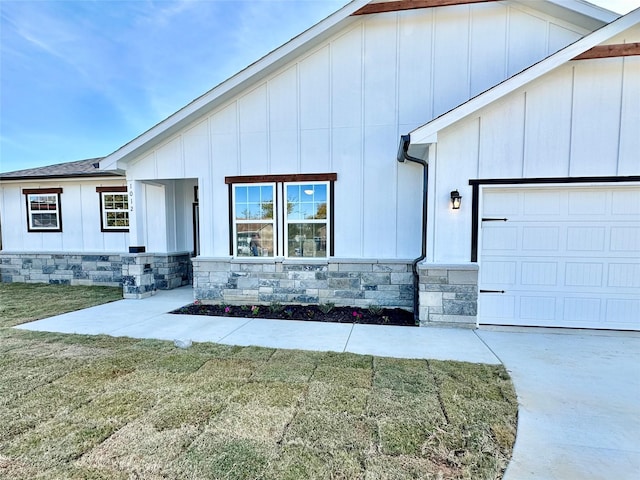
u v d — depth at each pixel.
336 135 6.80
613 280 5.23
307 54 6.81
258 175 7.17
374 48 6.56
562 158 5.19
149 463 2.29
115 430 2.66
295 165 7.00
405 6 6.25
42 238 10.40
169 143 7.57
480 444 2.49
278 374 3.69
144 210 8.88
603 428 2.71
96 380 3.54
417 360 4.11
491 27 6.18
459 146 5.46
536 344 4.72
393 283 6.65
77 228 10.16
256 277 7.18
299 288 7.01
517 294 5.52
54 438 2.55
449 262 5.59
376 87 6.61
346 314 6.34
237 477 2.15
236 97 7.18
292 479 2.13
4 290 9.16
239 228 7.37
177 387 3.39
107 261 9.91
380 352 4.42
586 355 4.29
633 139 4.98
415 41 6.43
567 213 5.32
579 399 3.17
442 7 6.29
